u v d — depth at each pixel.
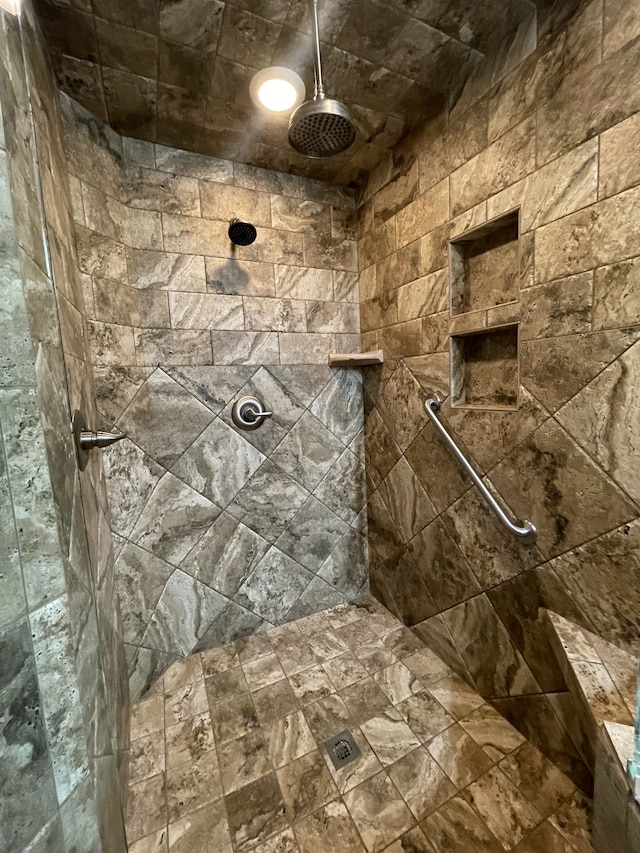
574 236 0.83
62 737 0.52
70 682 0.53
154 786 0.98
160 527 1.37
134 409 1.27
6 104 0.50
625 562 0.79
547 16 0.84
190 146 1.33
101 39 0.90
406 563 1.57
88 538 0.80
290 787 0.97
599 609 0.85
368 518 1.82
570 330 0.86
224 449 1.48
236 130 1.25
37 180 0.63
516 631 1.09
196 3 0.82
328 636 1.57
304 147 1.06
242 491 1.53
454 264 1.20
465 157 1.09
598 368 0.80
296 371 1.61
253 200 1.47
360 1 0.84
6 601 0.46
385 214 1.48
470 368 1.24
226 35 0.91
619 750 0.65
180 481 1.40
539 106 0.87
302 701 1.24
